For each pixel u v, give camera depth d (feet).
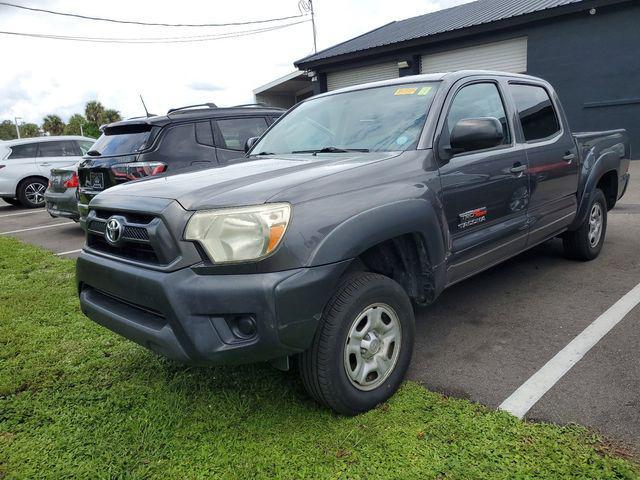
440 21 60.80
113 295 9.01
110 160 20.76
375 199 8.91
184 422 9.07
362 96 12.69
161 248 7.95
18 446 8.68
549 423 8.50
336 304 8.40
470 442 8.09
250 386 10.16
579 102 44.78
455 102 11.56
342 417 8.96
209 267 7.69
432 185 10.09
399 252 9.91
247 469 7.79
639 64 41.27
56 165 44.21
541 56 46.24
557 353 11.00
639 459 7.53
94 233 9.76
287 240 7.76
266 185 8.38
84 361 11.78
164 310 7.86
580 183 16.05
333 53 63.05
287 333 7.72
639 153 42.52
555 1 47.60
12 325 14.15
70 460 8.26
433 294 10.25
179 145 21.09
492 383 9.95
